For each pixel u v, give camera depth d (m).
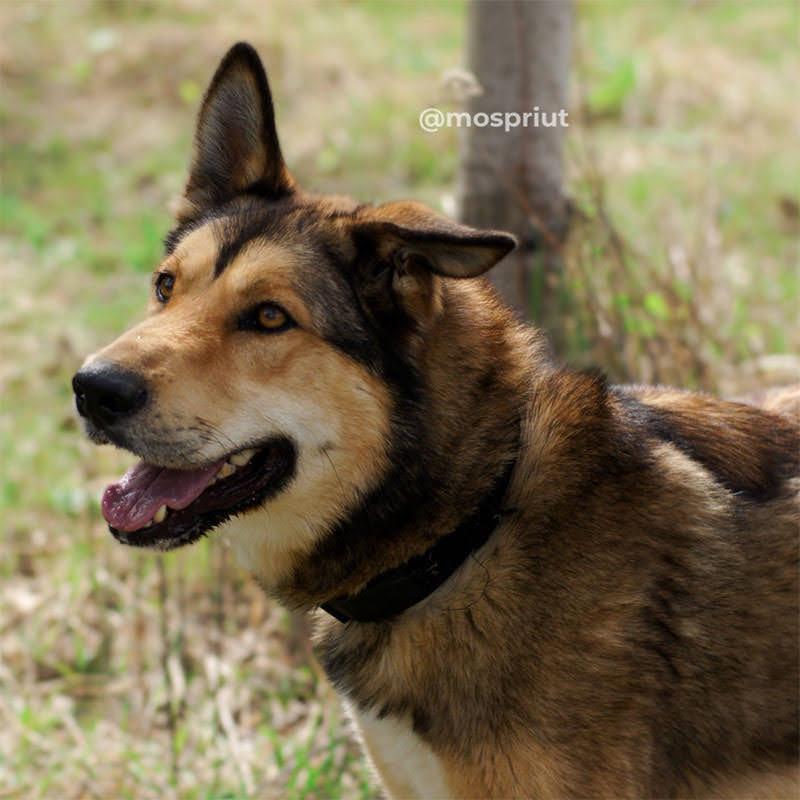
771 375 11.17
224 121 6.60
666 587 5.75
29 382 12.58
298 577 6.22
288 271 5.89
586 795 5.67
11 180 17.28
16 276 14.86
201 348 5.84
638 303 9.89
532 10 9.21
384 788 6.40
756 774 6.01
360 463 5.90
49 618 9.54
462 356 5.98
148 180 17.27
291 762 8.02
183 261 6.18
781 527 5.98
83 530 10.43
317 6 24.11
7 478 11.12
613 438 5.96
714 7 24.38
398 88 19.59
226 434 5.83
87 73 20.22
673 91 19.66
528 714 5.66
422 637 5.86
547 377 6.18
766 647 5.85
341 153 17.33
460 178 9.68
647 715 5.68
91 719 8.73
